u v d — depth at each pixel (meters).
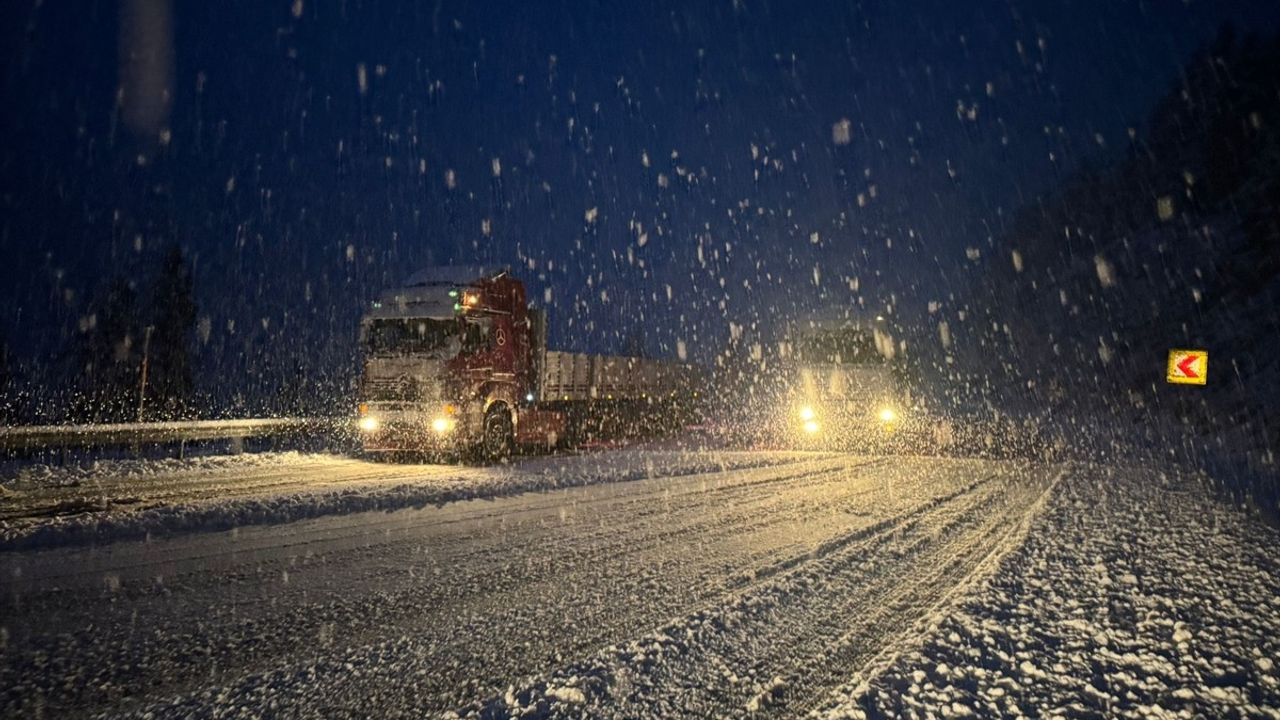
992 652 4.55
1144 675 4.20
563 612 5.48
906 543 8.26
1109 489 13.12
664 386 28.50
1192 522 9.62
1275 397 29.14
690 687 4.08
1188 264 49.62
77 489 11.66
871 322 23.64
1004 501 11.69
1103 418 43.62
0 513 9.23
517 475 13.70
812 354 23.83
